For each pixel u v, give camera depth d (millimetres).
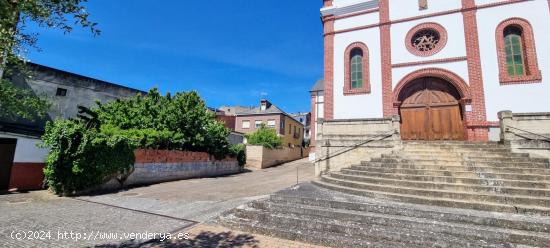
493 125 12109
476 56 12945
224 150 20078
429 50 13953
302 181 12781
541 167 8117
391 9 14938
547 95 11648
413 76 13875
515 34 12844
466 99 12695
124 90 20156
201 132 17844
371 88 14602
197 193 10562
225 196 9859
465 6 13508
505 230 5180
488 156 9258
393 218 5840
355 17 15695
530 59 12086
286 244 5266
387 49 14625
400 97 14273
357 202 7023
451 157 9773
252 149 25125
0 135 10328
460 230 5242
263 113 38469
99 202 8812
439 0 14062
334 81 15492
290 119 41250
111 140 11398
